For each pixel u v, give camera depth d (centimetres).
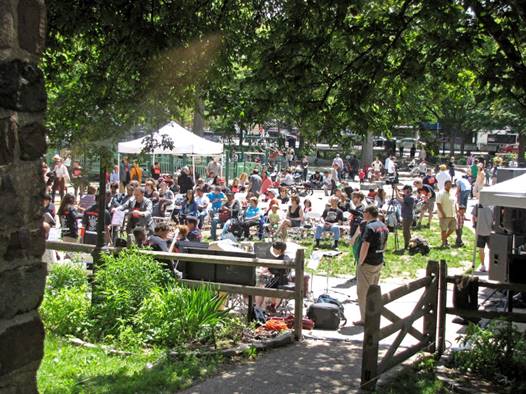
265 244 1195
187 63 836
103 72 824
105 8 775
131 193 1864
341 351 856
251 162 3697
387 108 1034
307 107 944
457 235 1877
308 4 887
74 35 827
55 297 905
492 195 1128
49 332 854
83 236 1367
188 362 755
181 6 831
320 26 909
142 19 797
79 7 780
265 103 937
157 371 717
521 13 775
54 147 822
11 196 282
